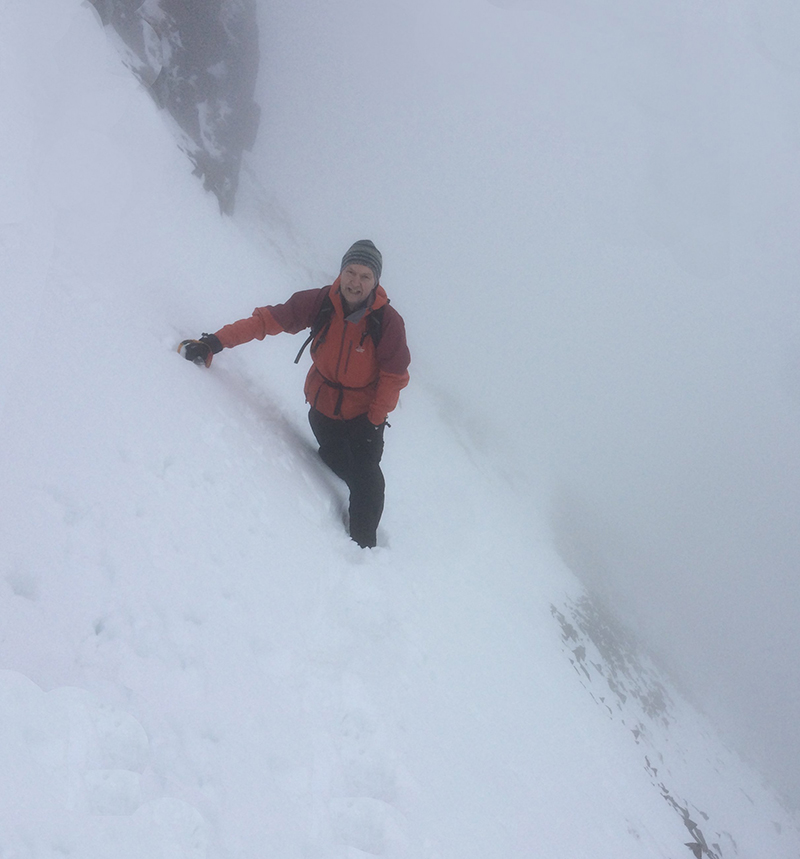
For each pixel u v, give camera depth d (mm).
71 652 1183
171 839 1003
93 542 1446
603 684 5633
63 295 2252
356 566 2662
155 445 1983
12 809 844
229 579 1807
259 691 1571
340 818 1449
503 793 2191
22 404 1596
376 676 2076
